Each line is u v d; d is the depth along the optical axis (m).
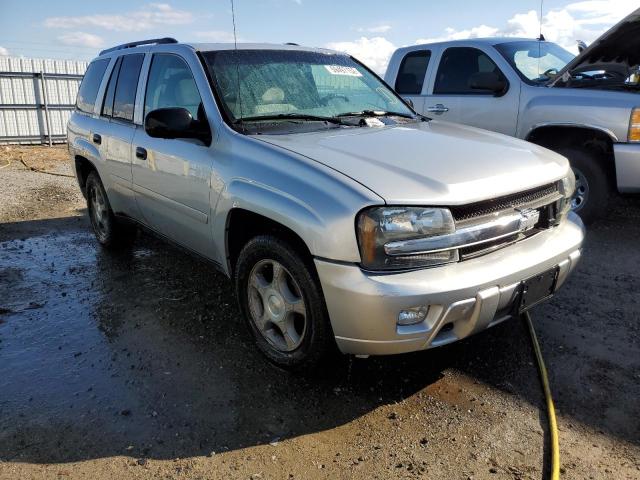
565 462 2.41
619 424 2.65
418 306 2.45
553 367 3.15
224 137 3.26
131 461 2.46
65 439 2.61
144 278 4.62
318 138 3.18
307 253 2.74
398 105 4.29
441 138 3.33
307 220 2.59
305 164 2.77
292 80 3.81
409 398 2.89
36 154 13.19
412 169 2.71
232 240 3.31
